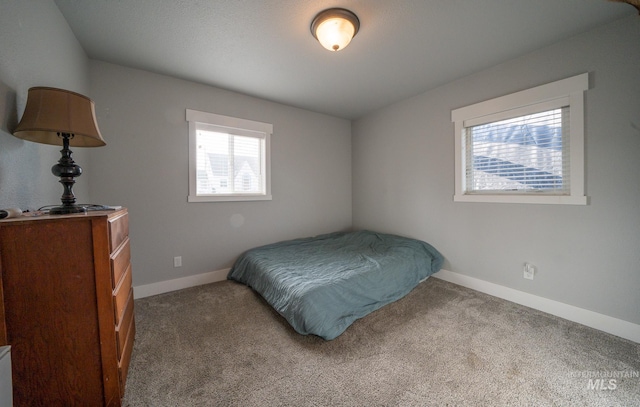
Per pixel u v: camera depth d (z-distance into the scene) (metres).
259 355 1.52
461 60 2.25
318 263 2.41
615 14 1.65
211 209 2.80
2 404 0.65
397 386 1.27
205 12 1.62
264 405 1.16
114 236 1.16
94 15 1.64
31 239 0.95
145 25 1.75
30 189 1.28
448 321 1.91
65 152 1.20
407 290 2.44
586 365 1.41
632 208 1.69
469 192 2.63
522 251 2.21
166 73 2.45
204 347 1.60
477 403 1.16
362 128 3.87
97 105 2.19
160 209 2.49
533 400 1.18
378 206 3.65
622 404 1.15
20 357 0.95
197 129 2.70
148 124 2.42
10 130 1.10
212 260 2.82
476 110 2.47
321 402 1.17
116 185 2.28
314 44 1.99
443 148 2.80
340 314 1.83
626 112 1.69
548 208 2.06
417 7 1.59
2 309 0.92
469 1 1.55
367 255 2.65
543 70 2.05
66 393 1.02
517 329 1.80
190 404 1.16
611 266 1.77
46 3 1.42
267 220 3.24
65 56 1.68
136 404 1.16
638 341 1.66
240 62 2.25
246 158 3.08
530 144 2.19
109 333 1.08
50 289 0.98
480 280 2.51
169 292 2.52
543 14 1.66
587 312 1.86
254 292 2.50
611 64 1.74
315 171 3.69
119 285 1.22
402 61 2.26
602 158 1.79
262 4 1.56
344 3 1.56
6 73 1.07
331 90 2.90
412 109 3.11
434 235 2.92
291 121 3.43
